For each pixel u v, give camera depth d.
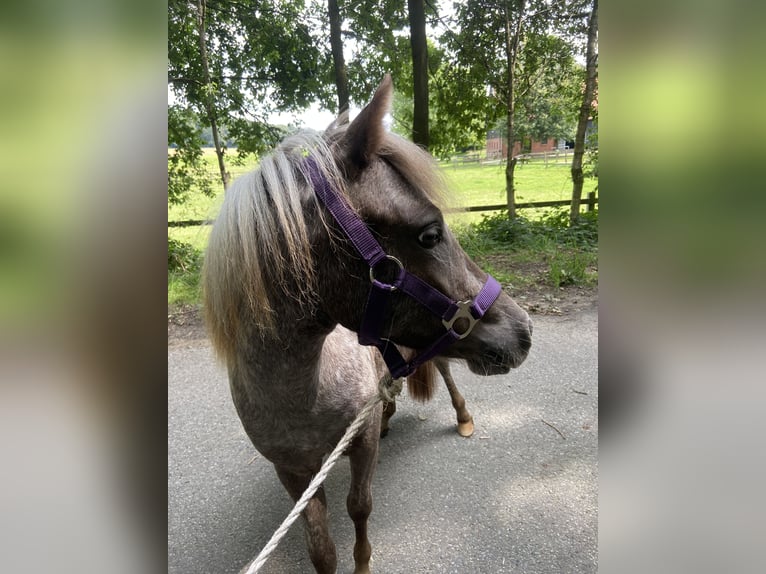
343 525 2.19
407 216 1.10
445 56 7.87
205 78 6.64
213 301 1.19
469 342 1.26
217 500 2.40
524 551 1.97
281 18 7.31
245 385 1.29
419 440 2.75
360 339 1.20
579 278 5.11
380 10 7.54
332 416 1.40
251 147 7.36
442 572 1.90
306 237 1.08
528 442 2.67
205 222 1.28
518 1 7.11
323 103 7.92
